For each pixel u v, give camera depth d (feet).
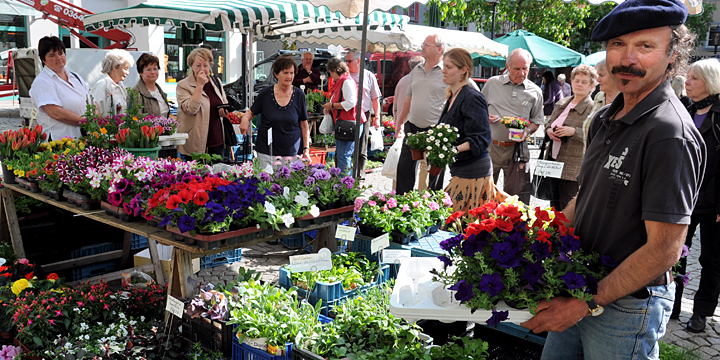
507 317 6.53
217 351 9.98
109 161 12.89
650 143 5.76
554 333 7.71
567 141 16.57
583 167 6.98
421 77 19.54
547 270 6.33
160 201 10.27
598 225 6.51
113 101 18.39
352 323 9.72
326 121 27.37
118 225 11.35
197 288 11.21
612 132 6.37
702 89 12.41
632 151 6.01
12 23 52.75
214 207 9.96
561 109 17.25
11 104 52.85
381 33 28.99
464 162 15.15
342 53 52.60
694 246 21.62
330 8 13.78
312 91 33.09
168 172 11.47
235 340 9.64
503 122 18.03
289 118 18.94
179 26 20.24
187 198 9.82
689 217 5.62
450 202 15.11
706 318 14.28
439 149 14.62
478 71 73.72
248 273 11.32
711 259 13.21
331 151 29.43
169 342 10.53
